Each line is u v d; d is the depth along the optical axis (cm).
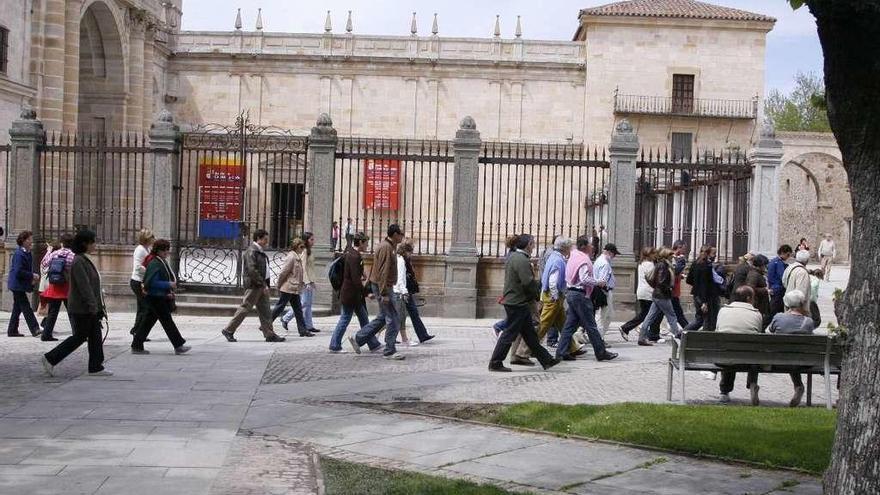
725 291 1856
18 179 2338
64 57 3906
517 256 1448
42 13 3762
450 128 5788
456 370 1463
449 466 873
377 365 1504
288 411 1113
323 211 2322
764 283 1664
